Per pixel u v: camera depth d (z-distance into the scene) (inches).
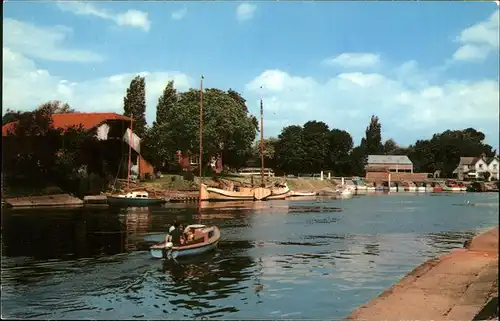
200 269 856.9
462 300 497.0
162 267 868.6
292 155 5295.3
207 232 1051.9
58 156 2415.1
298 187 4404.5
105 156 2810.0
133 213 2043.6
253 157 5383.9
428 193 4293.8
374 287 730.8
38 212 2032.5
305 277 796.6
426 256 1008.2
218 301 655.8
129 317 590.2
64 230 1413.6
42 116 2365.9
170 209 2301.9
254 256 991.0
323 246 1141.1
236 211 2249.0
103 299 663.1
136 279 777.6
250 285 740.7
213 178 3609.7
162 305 636.7
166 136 3501.5
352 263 921.5
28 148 2308.1
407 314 453.7
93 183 2573.8
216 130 3624.5
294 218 1902.1
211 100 3673.7
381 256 1001.5
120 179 2886.3
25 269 842.8
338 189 4446.4
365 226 1604.3
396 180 4864.7
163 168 3804.1
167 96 4010.8
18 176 2310.5
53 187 2409.0
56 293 687.7
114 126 2874.0
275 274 817.5
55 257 956.0
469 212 2283.5
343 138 5334.6
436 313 454.3
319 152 5260.8
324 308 622.2
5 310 612.1
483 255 769.6
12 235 1284.4
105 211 2130.9
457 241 1246.9
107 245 1113.4
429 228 1560.0
